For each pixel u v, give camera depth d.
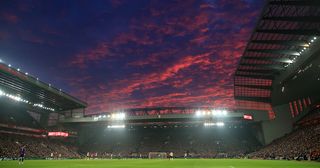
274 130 92.69
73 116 107.94
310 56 59.25
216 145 103.50
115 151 104.94
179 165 38.09
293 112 90.50
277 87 82.69
